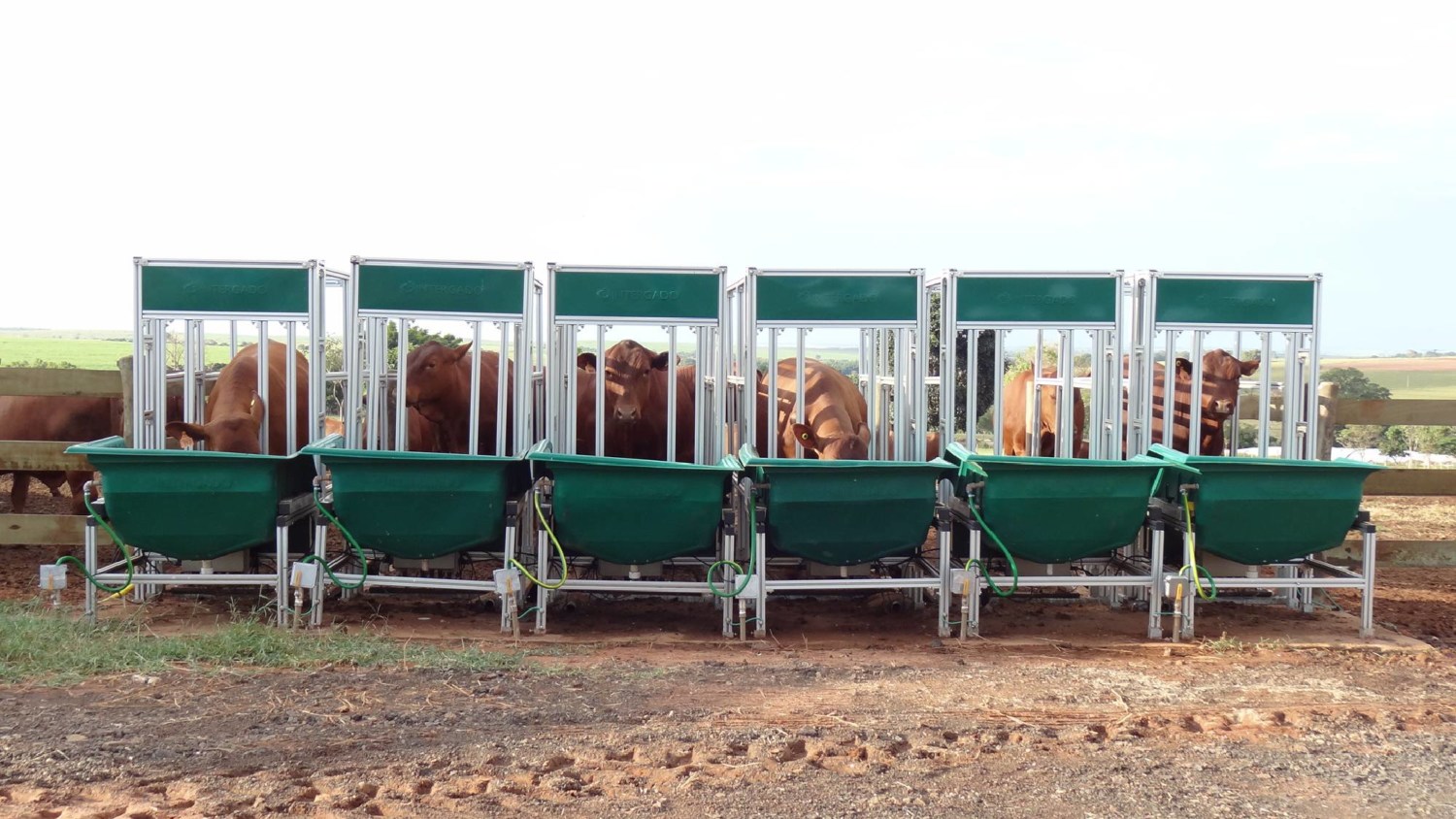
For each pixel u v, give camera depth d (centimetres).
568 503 726
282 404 981
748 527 813
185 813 420
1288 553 770
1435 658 716
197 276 810
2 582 904
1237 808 445
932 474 739
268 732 514
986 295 839
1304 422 908
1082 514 749
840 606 866
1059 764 492
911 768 483
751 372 833
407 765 474
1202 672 668
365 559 770
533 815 426
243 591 852
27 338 7862
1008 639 759
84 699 561
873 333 977
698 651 715
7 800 427
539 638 740
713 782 462
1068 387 870
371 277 802
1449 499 1570
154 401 834
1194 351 869
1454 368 5303
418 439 1127
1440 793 465
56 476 1154
